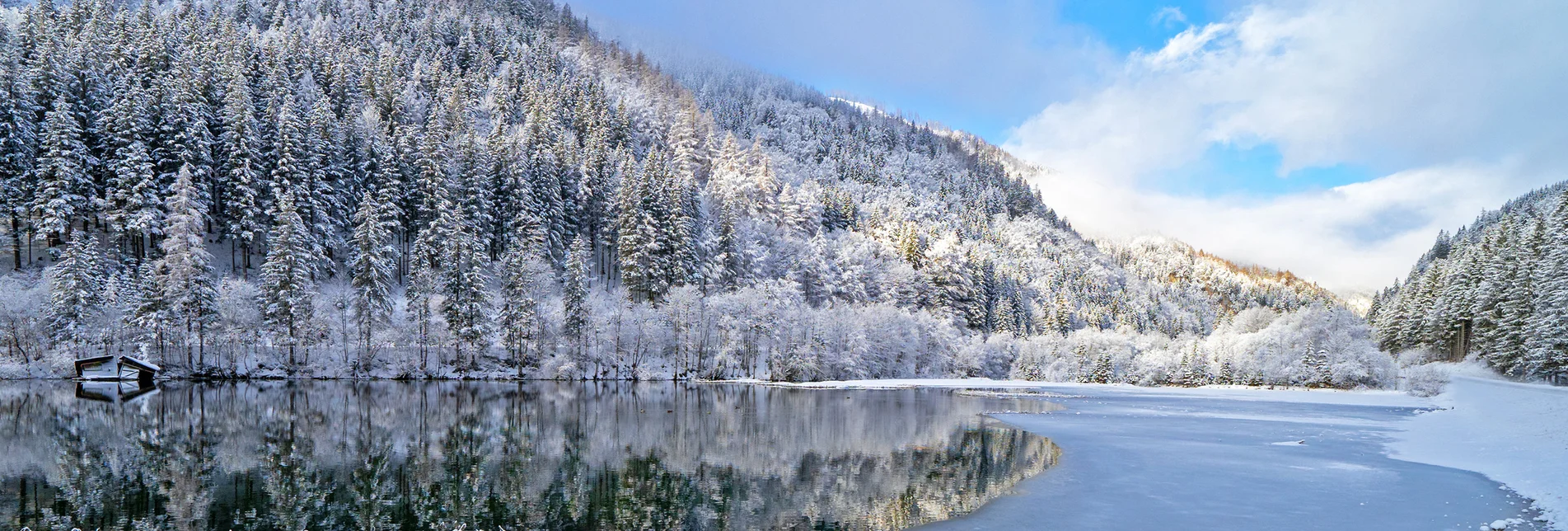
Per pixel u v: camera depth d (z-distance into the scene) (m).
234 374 65.62
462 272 76.00
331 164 87.88
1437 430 39.47
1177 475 25.83
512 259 80.38
